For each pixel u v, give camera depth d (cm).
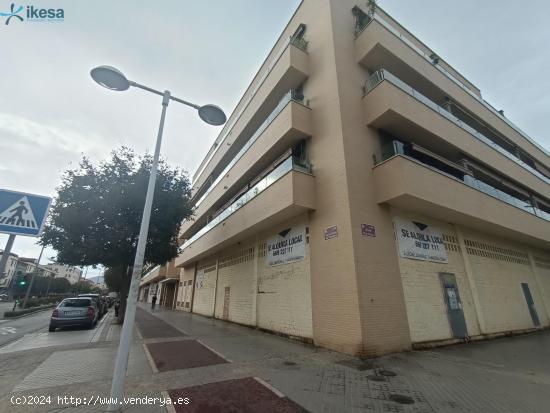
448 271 1018
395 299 802
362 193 855
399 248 884
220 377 528
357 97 997
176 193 1454
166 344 845
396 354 730
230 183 1558
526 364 664
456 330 934
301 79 1137
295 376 542
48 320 1795
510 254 1377
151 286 4816
